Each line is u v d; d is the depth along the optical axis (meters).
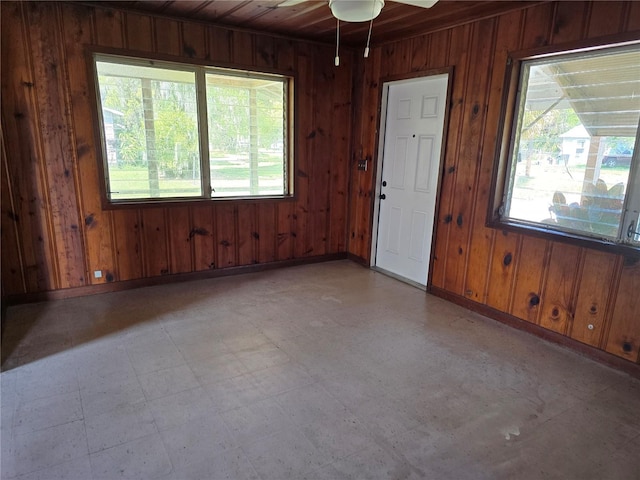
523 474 1.76
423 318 3.34
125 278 3.77
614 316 2.62
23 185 3.22
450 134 3.56
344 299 3.70
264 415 2.08
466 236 3.51
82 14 3.18
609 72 2.54
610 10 2.45
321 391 2.30
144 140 3.63
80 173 3.41
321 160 4.60
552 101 2.87
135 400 2.17
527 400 2.28
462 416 2.13
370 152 4.49
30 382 2.30
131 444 1.86
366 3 2.30
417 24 3.43
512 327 3.21
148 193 3.75
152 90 3.58
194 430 1.96
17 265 3.31
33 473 1.68
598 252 2.65
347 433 1.97
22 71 3.08
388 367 2.58
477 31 3.24
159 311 3.33
